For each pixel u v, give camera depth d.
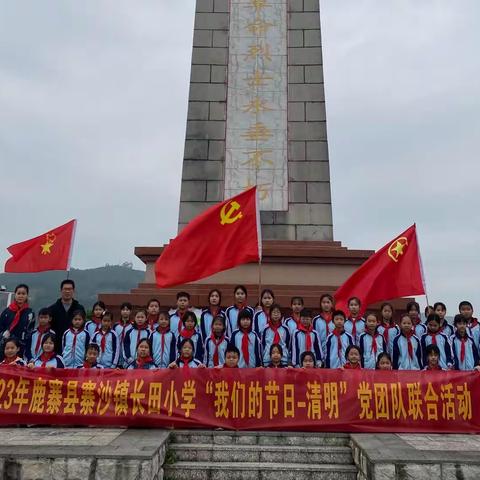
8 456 4.66
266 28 12.63
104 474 4.59
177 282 7.45
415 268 7.57
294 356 7.37
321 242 11.16
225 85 12.27
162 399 5.98
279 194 11.60
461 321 7.52
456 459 4.63
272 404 5.96
